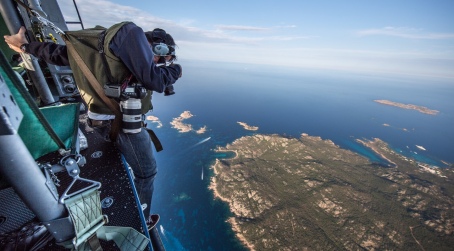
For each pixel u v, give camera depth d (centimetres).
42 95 541
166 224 8288
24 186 125
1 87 98
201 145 15162
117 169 371
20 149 112
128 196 323
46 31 519
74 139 257
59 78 641
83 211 170
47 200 141
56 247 231
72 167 173
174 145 14675
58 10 589
